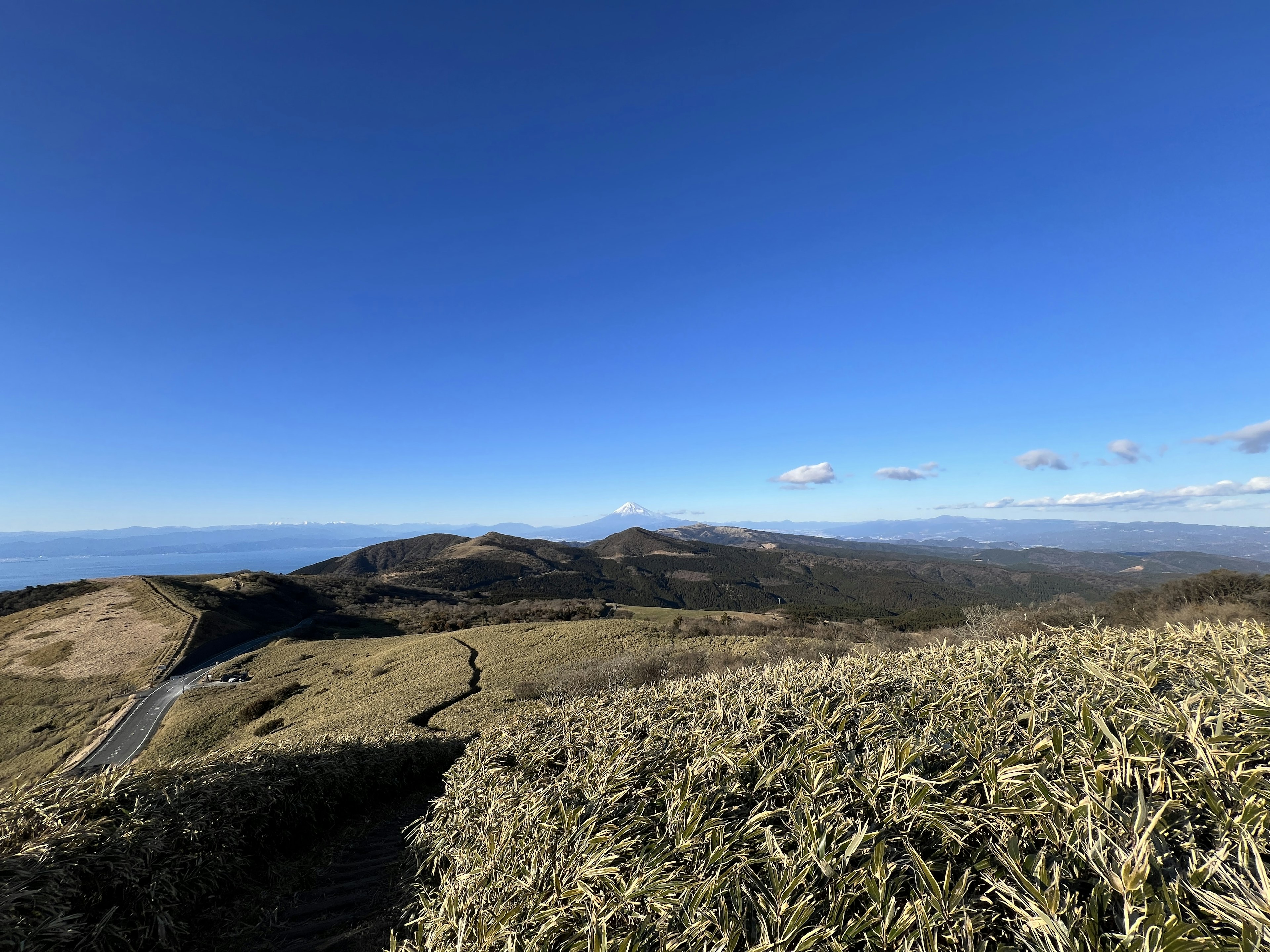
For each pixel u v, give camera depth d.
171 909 4.65
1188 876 2.10
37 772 24.89
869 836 2.60
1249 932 1.82
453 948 3.19
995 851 2.40
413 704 23.55
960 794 2.76
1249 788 2.33
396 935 4.30
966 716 3.63
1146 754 2.67
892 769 3.07
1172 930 1.86
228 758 7.39
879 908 2.26
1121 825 2.35
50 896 3.98
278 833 6.68
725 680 6.07
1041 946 2.01
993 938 2.16
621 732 4.84
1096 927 1.98
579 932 2.73
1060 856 2.31
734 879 2.61
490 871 3.64
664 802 3.55
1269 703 2.81
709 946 2.40
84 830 4.67
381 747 10.41
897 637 29.64
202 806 5.79
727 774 3.52
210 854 5.34
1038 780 2.67
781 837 2.85
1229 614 17.22
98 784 5.37
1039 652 4.69
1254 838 2.10
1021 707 3.62
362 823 8.21
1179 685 3.44
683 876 2.80
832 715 4.04
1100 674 3.70
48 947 3.75
